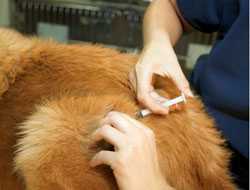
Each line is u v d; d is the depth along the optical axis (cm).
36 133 52
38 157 50
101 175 51
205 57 78
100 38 137
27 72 59
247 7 62
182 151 55
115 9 133
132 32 134
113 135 50
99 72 60
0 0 136
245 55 63
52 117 52
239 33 63
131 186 49
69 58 60
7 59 58
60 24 138
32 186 50
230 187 60
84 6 135
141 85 59
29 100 57
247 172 69
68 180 50
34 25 138
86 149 51
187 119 58
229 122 67
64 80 58
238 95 64
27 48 61
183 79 66
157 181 50
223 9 73
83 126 52
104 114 54
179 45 132
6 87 58
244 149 67
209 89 69
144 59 65
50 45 62
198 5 78
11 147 56
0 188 57
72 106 54
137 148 50
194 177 56
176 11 83
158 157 54
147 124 55
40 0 136
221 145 61
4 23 137
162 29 79
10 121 56
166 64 67
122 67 62
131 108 56
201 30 82
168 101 57
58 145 51
